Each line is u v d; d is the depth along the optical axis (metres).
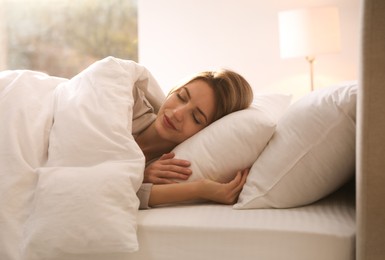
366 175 0.88
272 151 1.20
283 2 3.36
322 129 1.13
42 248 1.02
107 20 3.65
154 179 1.29
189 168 1.28
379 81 0.86
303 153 1.14
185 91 1.42
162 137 1.42
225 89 1.43
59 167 1.12
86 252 1.02
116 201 1.06
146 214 1.14
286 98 1.80
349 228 1.00
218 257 1.02
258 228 1.01
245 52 3.43
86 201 1.04
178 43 3.51
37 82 1.35
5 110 1.23
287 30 2.97
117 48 3.66
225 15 3.44
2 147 1.17
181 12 3.49
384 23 0.85
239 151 1.26
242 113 1.33
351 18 3.28
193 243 1.04
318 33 2.91
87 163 1.15
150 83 1.51
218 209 1.17
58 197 1.05
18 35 3.73
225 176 1.29
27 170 1.13
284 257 0.99
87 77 1.30
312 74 3.09
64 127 1.20
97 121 1.19
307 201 1.18
